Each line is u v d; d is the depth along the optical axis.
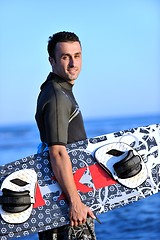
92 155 5.90
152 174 5.97
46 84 5.84
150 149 6.04
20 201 5.62
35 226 5.66
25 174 5.75
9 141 70.31
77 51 5.84
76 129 5.84
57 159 5.57
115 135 6.04
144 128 6.11
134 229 12.48
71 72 5.80
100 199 5.82
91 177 5.85
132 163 5.88
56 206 5.70
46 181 5.75
